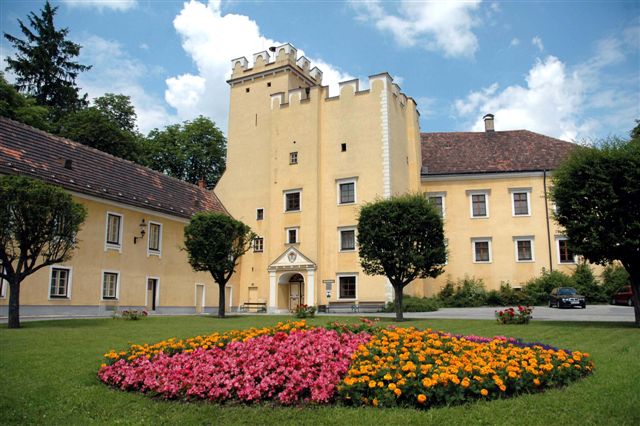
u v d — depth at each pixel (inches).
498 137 1844.2
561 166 824.9
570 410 271.6
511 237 1638.8
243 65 1795.0
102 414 295.3
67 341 552.7
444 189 1716.3
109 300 1142.3
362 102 1577.3
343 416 271.3
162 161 2052.2
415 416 265.7
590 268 1556.3
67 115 1825.8
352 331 428.8
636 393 301.1
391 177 1523.1
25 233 726.5
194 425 272.5
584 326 716.0
